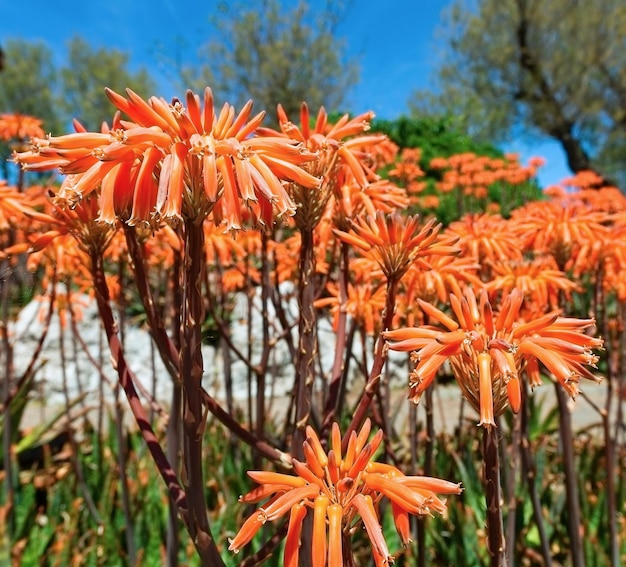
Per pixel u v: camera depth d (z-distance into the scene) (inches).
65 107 1307.8
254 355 246.5
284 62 846.5
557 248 93.7
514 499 96.0
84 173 47.4
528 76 841.5
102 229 59.7
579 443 186.5
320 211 66.7
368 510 43.9
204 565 53.7
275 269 119.2
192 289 50.4
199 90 882.1
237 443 149.5
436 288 77.9
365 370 95.2
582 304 141.9
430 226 60.6
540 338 51.4
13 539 131.7
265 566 100.8
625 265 90.4
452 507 121.3
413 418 97.7
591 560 120.9
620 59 802.8
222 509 131.3
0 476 151.6
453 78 903.7
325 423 70.6
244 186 44.6
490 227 99.3
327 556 46.3
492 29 853.2
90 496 146.2
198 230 50.1
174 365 60.6
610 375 107.6
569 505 97.9
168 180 43.8
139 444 168.4
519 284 87.3
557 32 815.7
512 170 316.8
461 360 53.6
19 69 1300.4
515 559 118.0
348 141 71.0
